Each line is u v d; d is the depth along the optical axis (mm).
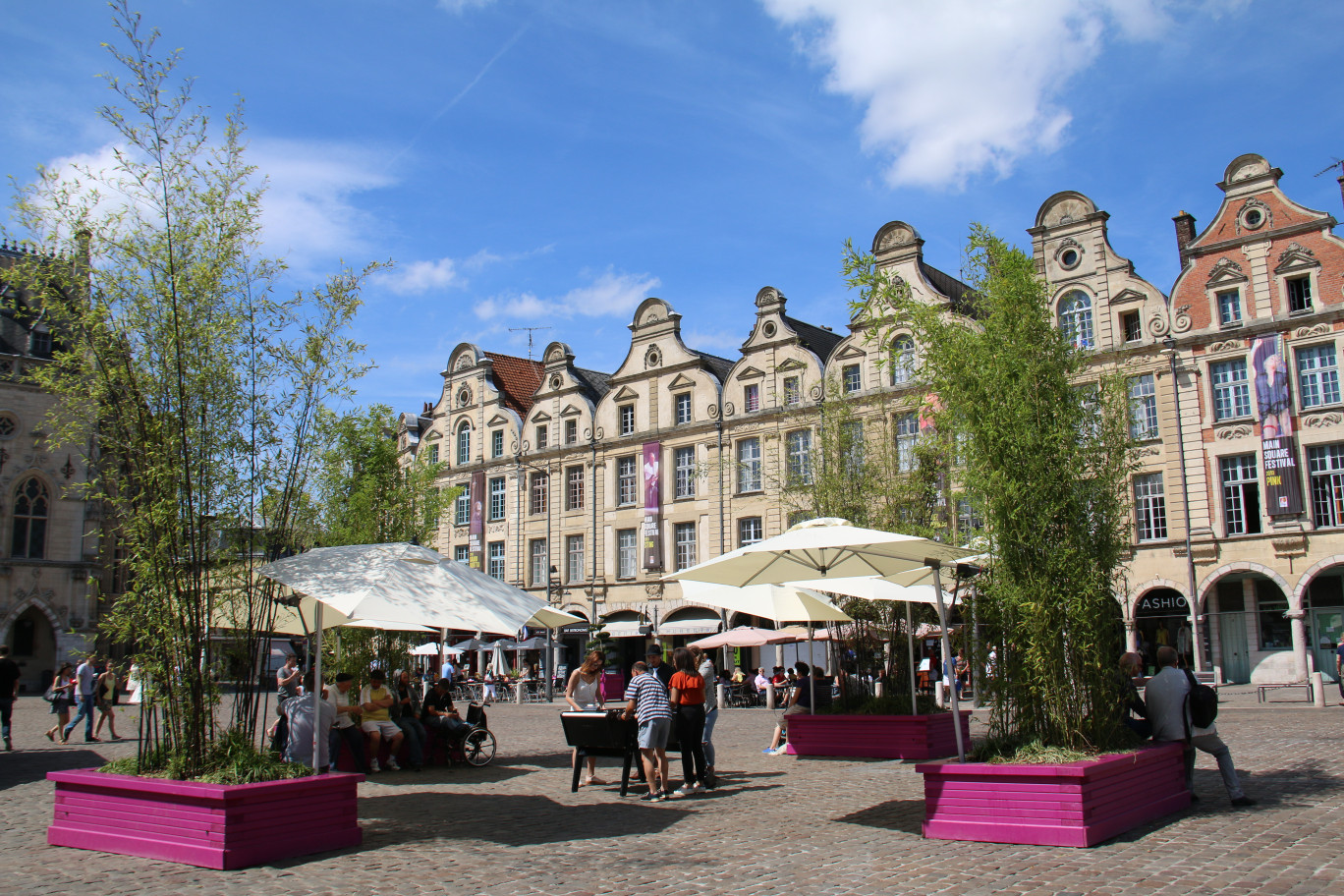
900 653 19453
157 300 11039
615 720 13641
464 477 54281
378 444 22109
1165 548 33969
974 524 12562
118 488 11148
